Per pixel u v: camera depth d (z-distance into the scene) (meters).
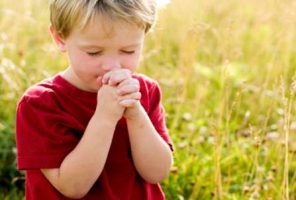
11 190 3.87
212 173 3.76
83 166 2.11
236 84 5.08
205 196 3.68
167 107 4.80
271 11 5.91
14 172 3.93
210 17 6.14
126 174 2.27
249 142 4.23
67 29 2.09
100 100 2.12
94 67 2.09
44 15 6.02
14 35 5.26
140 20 2.04
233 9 6.29
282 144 3.77
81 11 2.02
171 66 5.47
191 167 3.87
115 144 2.25
